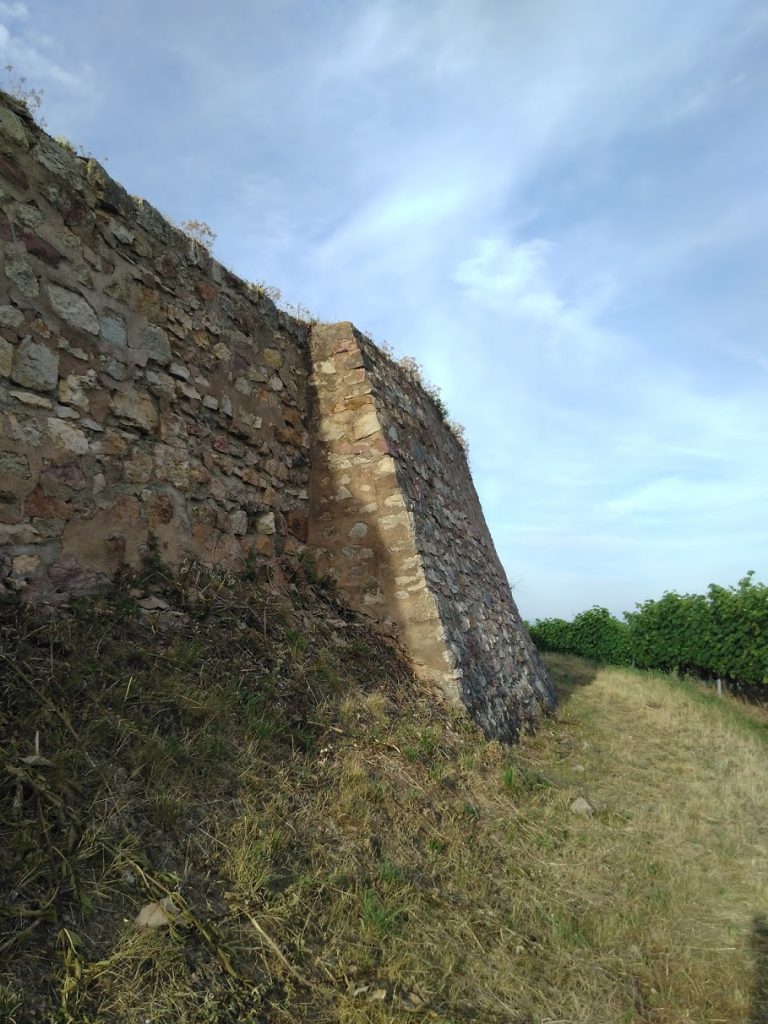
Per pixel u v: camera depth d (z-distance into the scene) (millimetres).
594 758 5770
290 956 2168
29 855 1990
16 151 3428
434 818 3469
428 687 5078
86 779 2354
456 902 2889
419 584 5406
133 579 3812
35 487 3320
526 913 3010
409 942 2463
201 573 4305
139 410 4059
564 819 4121
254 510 5094
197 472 4504
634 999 2592
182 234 4668
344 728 3818
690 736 7262
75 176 3783
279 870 2506
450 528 6953
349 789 3217
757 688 12992
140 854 2211
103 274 3912
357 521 5699
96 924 1949
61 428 3502
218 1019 1841
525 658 7758
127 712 2799
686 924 3182
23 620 2986
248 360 5281
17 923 1818
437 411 8016
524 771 4672
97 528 3656
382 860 2906
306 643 4398
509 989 2463
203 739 2883
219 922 2154
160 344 4305
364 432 5863
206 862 2357
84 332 3723
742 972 2840
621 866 3650
